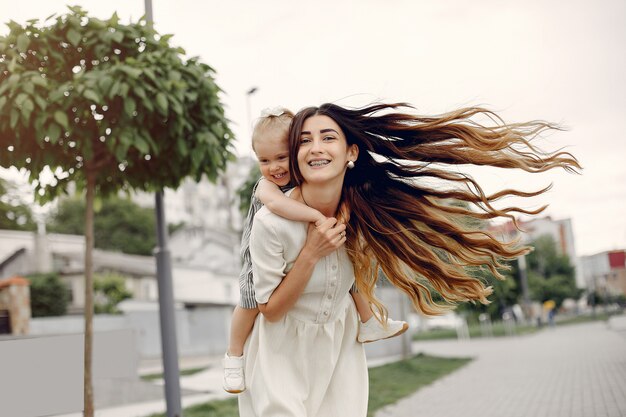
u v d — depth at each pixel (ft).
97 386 40.29
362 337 9.36
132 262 151.12
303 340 8.65
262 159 8.98
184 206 266.36
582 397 31.96
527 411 28.71
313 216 8.08
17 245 142.41
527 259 185.57
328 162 8.05
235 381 8.93
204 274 147.02
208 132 18.94
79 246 154.51
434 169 9.20
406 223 9.12
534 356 63.46
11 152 17.87
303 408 8.55
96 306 115.96
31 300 112.88
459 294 9.30
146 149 17.33
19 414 13.88
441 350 86.17
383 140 8.98
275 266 8.23
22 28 17.04
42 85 16.24
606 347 68.44
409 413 30.09
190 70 18.38
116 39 17.21
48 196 20.47
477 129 9.13
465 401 33.42
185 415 31.81
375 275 9.14
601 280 284.20
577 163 9.43
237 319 9.04
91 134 17.65
